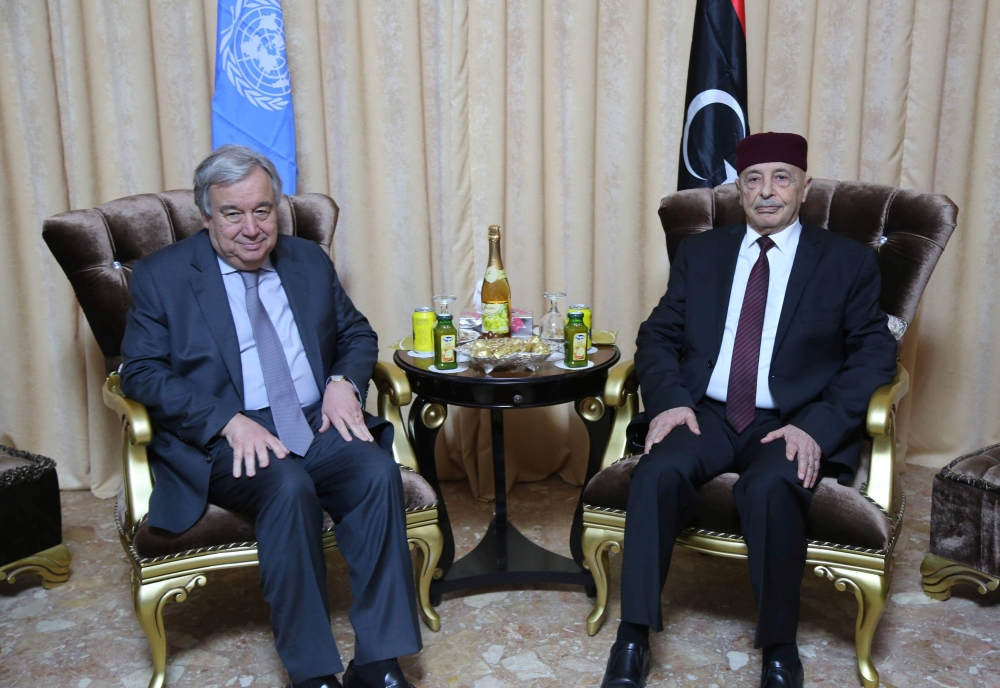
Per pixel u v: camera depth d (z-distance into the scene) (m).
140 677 1.98
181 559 1.81
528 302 3.02
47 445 3.01
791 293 2.09
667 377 2.13
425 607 2.16
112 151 2.76
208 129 2.79
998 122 2.93
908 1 2.86
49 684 1.95
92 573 2.48
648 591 1.82
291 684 1.81
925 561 2.27
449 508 2.95
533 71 2.84
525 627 2.19
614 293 3.04
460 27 2.80
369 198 2.88
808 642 2.08
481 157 2.92
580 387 2.14
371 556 1.80
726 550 1.90
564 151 2.94
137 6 2.64
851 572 1.82
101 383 2.92
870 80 2.96
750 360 2.09
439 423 2.21
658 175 2.98
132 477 1.92
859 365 2.02
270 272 2.06
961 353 3.11
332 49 2.81
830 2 2.90
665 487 1.85
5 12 2.67
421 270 2.94
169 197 2.35
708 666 1.99
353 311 2.26
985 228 3.01
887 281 2.26
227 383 1.96
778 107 2.96
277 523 1.74
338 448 1.94
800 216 2.40
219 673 2.00
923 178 3.00
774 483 1.79
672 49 2.89
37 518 2.30
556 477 3.18
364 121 2.83
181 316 1.94
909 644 2.06
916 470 3.18
